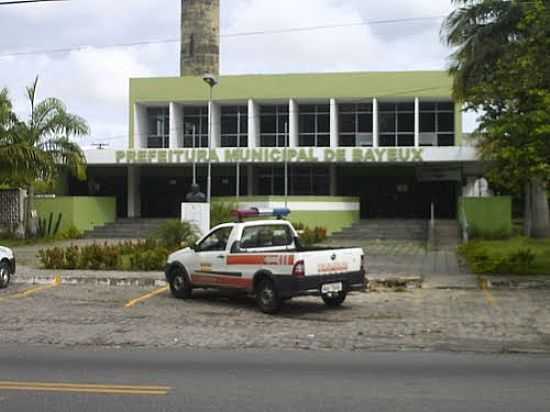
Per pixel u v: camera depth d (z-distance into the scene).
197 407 7.21
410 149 39.22
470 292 17.64
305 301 16.33
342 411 7.02
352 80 41.56
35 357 10.21
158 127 44.69
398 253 28.06
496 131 18.25
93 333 12.34
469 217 34.50
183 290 16.77
